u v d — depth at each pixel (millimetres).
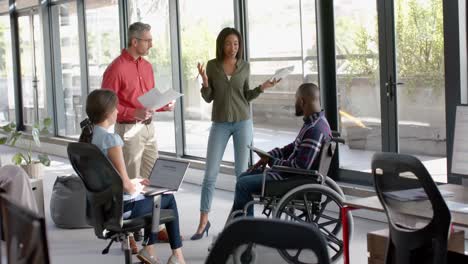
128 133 5387
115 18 9945
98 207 4227
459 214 3379
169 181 4418
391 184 3342
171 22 8672
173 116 8867
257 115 7480
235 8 7570
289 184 4723
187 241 5730
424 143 5840
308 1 6730
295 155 4812
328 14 6582
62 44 11570
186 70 8617
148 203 4449
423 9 5723
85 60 10953
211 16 8070
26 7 12508
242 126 5707
